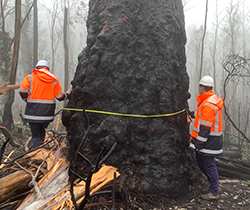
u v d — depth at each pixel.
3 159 2.69
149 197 2.66
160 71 2.90
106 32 2.80
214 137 2.73
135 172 2.76
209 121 2.61
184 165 3.03
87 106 2.88
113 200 1.21
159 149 2.80
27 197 1.97
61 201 1.88
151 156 2.80
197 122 2.81
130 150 2.86
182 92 3.26
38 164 2.57
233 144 6.25
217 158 4.28
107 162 2.71
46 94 3.13
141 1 2.95
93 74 2.83
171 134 2.93
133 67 2.89
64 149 2.86
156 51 2.94
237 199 2.91
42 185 2.08
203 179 3.24
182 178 2.86
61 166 2.38
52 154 2.74
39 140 3.24
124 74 2.84
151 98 2.90
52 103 3.21
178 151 3.00
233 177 3.74
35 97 3.08
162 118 2.91
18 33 5.27
